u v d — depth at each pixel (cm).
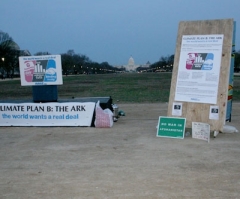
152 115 991
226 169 461
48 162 512
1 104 852
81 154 556
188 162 497
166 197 366
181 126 674
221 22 685
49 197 375
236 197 364
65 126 830
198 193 376
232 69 809
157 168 470
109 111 838
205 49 688
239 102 1287
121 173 450
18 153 572
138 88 2397
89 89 2420
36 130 796
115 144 624
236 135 692
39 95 869
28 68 862
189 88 698
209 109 672
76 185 409
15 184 419
